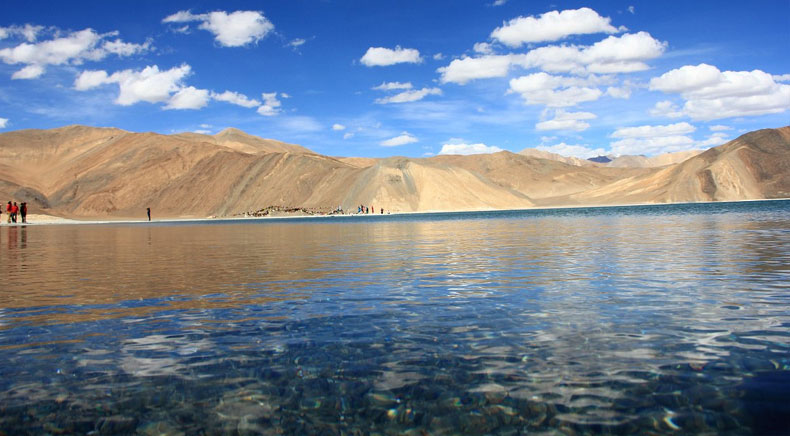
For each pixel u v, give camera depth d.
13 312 7.21
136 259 14.50
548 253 14.02
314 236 25.28
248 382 4.49
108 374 4.71
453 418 3.79
